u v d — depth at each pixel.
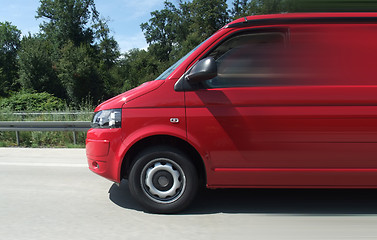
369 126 3.57
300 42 3.75
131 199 4.45
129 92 4.03
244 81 3.76
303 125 3.62
